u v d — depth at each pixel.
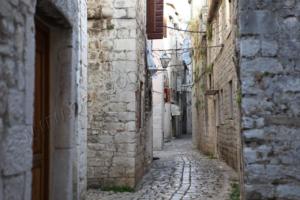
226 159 15.98
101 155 11.13
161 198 9.62
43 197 5.55
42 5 4.95
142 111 13.12
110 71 11.25
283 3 5.88
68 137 5.75
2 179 3.51
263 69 5.85
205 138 22.61
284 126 5.81
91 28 11.34
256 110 5.84
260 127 5.82
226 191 10.39
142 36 13.06
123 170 11.02
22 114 3.92
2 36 3.56
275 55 5.85
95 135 11.18
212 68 19.48
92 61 11.30
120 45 11.27
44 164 5.59
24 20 3.99
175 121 40.19
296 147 5.79
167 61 17.86
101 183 11.05
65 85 5.81
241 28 5.90
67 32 5.86
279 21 5.87
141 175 12.78
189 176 13.30
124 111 11.17
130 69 11.22
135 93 11.27
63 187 5.70
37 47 5.40
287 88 5.82
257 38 5.88
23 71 3.96
